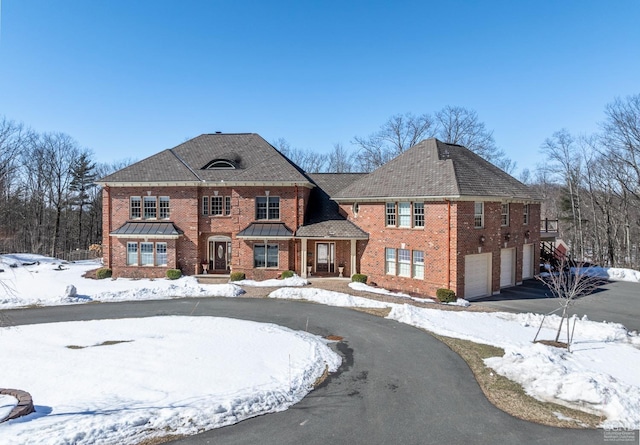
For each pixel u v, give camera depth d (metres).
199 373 11.90
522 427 9.06
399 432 8.78
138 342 14.97
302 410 9.80
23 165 52.94
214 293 24.27
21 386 10.78
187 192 29.94
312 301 22.64
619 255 45.69
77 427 8.21
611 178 42.47
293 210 29.44
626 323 19.02
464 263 23.31
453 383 11.60
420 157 27.70
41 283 27.17
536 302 23.25
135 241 29.89
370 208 27.91
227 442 8.20
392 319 18.84
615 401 10.00
